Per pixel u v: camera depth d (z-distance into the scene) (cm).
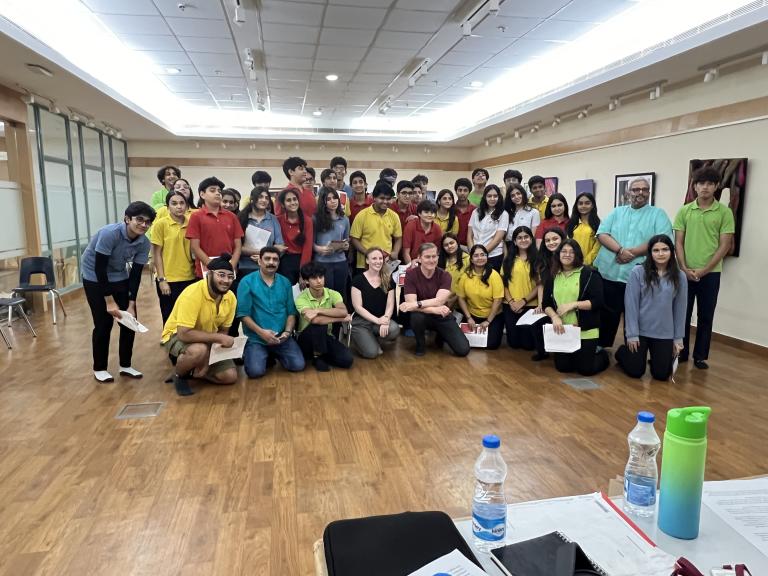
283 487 243
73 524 213
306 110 980
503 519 103
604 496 117
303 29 536
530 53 621
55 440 290
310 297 412
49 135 698
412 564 89
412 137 1092
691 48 451
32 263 582
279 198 452
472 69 693
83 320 600
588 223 475
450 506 228
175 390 368
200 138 1034
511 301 475
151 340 505
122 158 1030
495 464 114
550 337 402
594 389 377
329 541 95
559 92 657
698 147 548
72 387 375
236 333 418
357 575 86
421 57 635
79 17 498
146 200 1079
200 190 404
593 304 398
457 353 457
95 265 357
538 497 235
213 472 256
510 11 491
